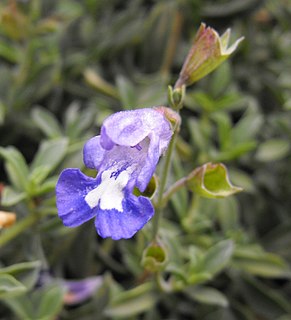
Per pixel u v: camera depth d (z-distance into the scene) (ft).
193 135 0.53
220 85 0.57
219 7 0.65
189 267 0.43
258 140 0.63
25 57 0.57
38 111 0.51
